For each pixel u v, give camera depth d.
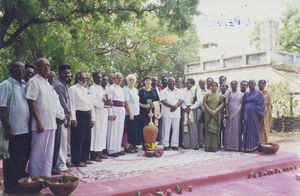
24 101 3.96
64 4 6.80
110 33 11.20
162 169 5.10
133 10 7.45
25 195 3.68
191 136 7.39
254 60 14.05
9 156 3.76
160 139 7.78
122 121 6.38
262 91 7.36
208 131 7.02
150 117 6.68
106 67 13.30
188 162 5.71
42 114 4.08
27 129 3.96
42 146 4.10
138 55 13.27
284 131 11.11
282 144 8.54
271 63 13.27
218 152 6.93
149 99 7.11
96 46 12.01
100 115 5.89
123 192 3.86
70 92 5.17
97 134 5.84
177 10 7.43
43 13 6.91
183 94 7.45
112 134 6.32
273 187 4.52
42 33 7.26
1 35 5.98
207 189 4.39
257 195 4.12
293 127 11.22
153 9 7.51
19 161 3.90
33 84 3.97
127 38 12.34
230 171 5.00
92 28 10.46
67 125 4.79
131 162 5.71
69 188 3.60
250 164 5.56
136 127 6.86
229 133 7.12
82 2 7.03
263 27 14.49
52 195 3.78
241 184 4.68
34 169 4.11
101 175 4.68
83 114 5.29
